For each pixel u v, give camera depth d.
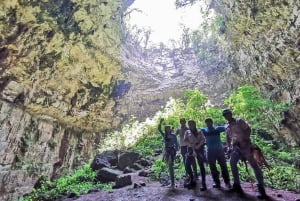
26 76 16.69
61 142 19.81
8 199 15.68
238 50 21.05
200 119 14.66
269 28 16.52
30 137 17.41
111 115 24.70
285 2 14.52
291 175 8.94
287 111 15.89
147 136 16.28
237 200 6.52
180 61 33.69
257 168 6.62
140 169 11.42
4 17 14.40
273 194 7.13
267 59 17.67
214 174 7.48
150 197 7.54
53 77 18.41
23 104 16.92
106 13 20.08
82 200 8.41
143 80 27.50
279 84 17.39
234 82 23.11
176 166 10.38
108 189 9.12
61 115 19.88
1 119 15.57
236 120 6.86
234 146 6.83
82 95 21.25
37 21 15.79
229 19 19.89
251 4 16.73
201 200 6.75
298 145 15.51
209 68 27.47
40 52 16.94
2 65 15.34
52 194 9.93
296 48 15.22
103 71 22.12
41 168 17.84
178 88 27.66
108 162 12.67
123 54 26.64
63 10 16.80
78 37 18.70
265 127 15.52
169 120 15.79
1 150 15.49
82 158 21.34
